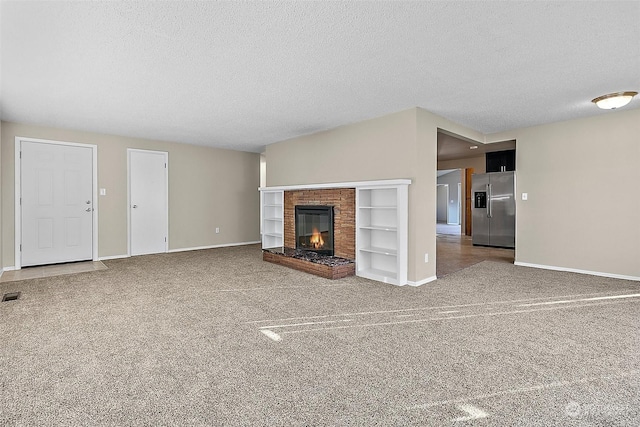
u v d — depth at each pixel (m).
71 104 3.94
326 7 1.97
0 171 4.57
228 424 1.53
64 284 4.03
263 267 5.06
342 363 2.10
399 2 1.93
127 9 1.99
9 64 2.78
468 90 3.45
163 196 6.43
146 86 3.33
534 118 4.62
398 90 3.44
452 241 8.37
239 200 7.65
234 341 2.43
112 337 2.49
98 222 5.64
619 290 3.76
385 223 4.57
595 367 2.04
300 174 5.82
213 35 2.31
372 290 3.79
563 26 2.19
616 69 2.91
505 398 1.72
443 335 2.53
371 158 4.56
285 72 2.98
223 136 5.89
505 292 3.70
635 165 4.21
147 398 1.73
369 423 1.54
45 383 1.87
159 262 5.47
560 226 4.86
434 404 1.68
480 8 1.99
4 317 2.89
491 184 7.22
